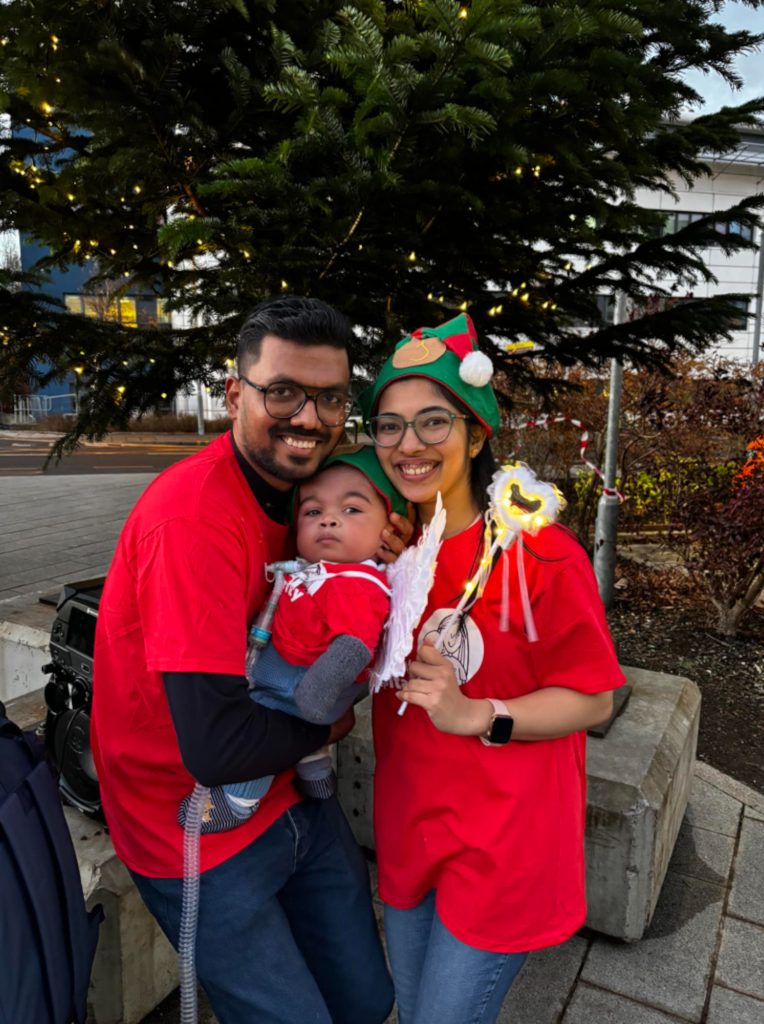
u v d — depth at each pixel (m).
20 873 1.11
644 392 6.42
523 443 7.84
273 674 1.32
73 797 2.08
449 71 1.99
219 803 1.33
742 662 4.79
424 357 1.30
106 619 1.34
